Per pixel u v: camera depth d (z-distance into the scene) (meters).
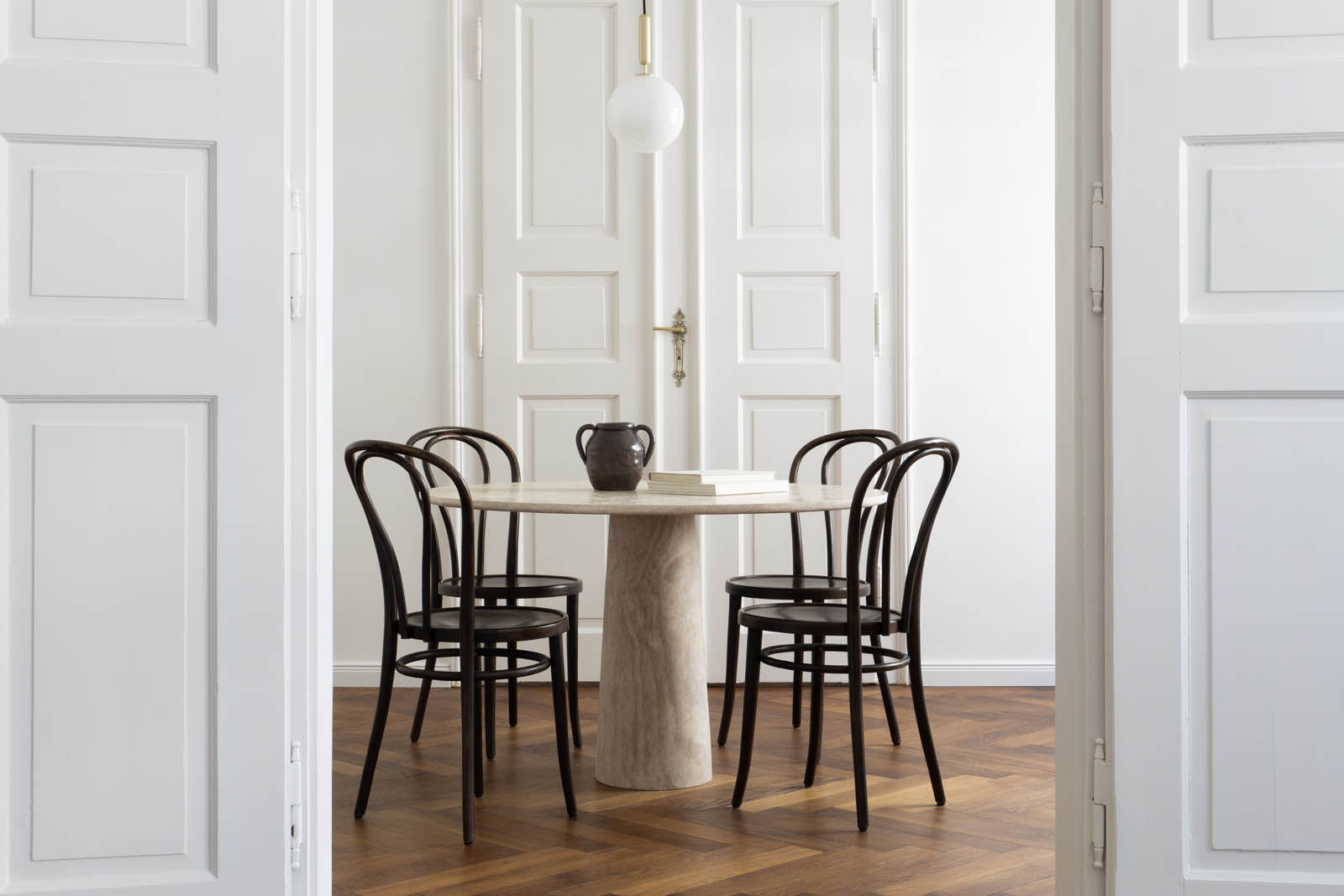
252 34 1.86
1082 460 1.89
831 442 4.13
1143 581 1.82
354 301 4.43
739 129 4.43
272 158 1.86
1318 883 1.81
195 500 1.85
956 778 3.19
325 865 1.95
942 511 4.43
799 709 3.75
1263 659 1.82
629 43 4.43
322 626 1.94
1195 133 1.82
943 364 4.44
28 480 1.82
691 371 4.43
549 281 4.45
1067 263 1.92
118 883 1.83
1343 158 1.81
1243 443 1.82
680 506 2.59
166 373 1.84
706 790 3.07
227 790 1.84
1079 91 1.88
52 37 1.83
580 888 2.36
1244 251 1.82
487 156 4.43
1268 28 1.82
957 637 4.44
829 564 3.70
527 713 4.01
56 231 1.82
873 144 4.41
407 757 3.42
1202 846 1.83
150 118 1.83
